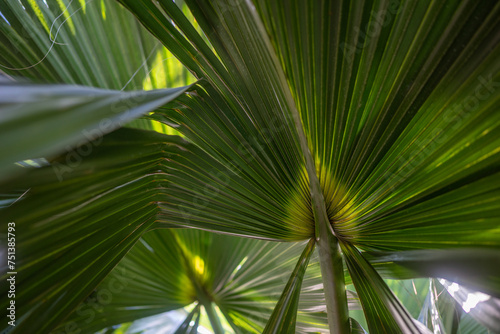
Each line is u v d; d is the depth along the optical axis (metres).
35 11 0.60
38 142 0.20
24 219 0.38
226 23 0.47
